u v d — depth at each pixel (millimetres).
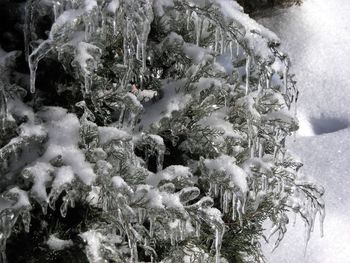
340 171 4605
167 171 2670
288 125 3020
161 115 2721
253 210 3078
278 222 3180
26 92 2477
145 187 2469
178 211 2438
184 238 2791
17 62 2701
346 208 4270
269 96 2982
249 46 2598
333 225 4129
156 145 2625
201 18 2740
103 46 2527
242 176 2686
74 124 2412
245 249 3189
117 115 2814
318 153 4801
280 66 2740
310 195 3148
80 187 2291
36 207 2555
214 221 2561
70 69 2498
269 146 3254
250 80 3139
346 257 3973
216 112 2980
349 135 5000
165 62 2908
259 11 6742
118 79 2801
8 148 2217
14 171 2393
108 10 2182
